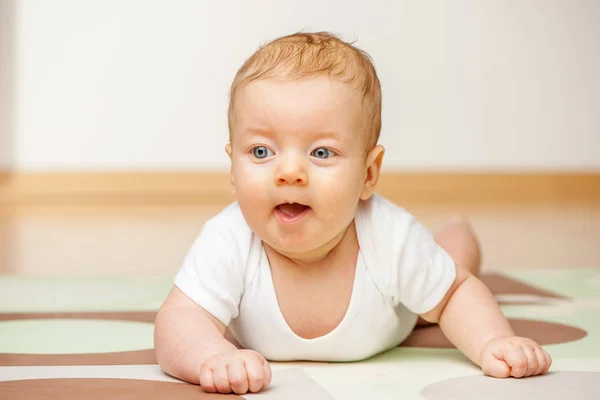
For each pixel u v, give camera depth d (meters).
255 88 0.90
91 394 0.82
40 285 1.58
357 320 0.96
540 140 3.91
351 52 0.95
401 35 3.81
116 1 3.71
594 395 0.81
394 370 0.94
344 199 0.90
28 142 3.71
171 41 3.75
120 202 3.41
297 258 0.95
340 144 0.89
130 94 3.75
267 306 0.96
